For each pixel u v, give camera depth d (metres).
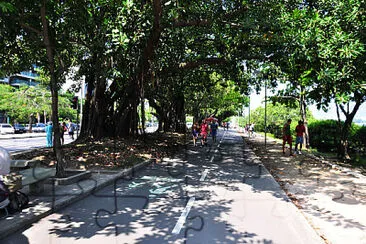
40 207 5.91
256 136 37.84
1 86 45.94
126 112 16.53
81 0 10.13
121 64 13.05
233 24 11.69
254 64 17.77
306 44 9.64
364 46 9.98
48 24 9.84
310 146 20.72
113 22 10.79
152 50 13.31
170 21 11.88
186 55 17.91
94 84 16.05
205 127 21.30
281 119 40.88
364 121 19.70
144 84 16.27
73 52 14.43
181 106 35.31
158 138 22.19
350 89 9.39
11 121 54.22
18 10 8.70
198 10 11.94
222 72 18.50
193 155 15.61
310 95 10.27
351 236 4.86
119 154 12.34
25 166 7.24
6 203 5.36
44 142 28.48
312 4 12.55
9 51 11.70
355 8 9.97
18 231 4.98
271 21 10.72
